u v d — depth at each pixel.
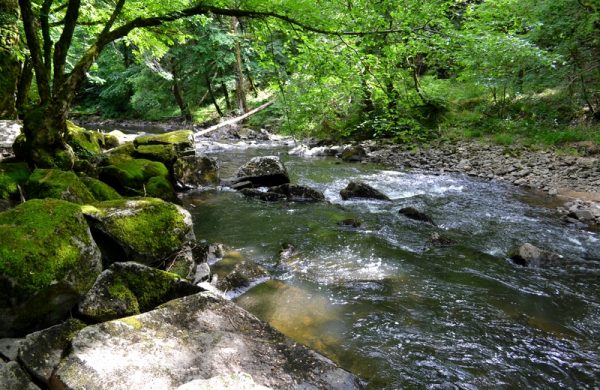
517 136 14.51
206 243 6.25
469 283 5.14
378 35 7.05
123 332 3.13
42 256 3.42
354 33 6.52
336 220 7.59
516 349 3.79
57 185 5.48
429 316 4.32
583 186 9.86
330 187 10.36
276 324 4.05
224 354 3.12
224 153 15.88
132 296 3.77
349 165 13.41
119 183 8.02
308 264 5.59
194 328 3.37
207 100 30.16
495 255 6.08
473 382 3.33
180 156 10.16
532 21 11.72
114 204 5.06
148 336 3.16
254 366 3.04
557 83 14.55
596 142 12.53
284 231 6.93
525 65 13.10
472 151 13.77
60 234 3.69
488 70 12.70
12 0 10.04
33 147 6.72
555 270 5.59
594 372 3.49
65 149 7.07
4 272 3.18
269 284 4.89
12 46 10.55
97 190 6.48
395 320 4.22
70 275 3.54
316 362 3.18
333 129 18.14
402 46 6.87
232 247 6.18
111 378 2.69
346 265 5.59
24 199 5.68
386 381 3.30
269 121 22.59
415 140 15.30
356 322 4.15
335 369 3.15
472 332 4.05
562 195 9.45
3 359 3.00
